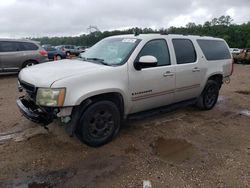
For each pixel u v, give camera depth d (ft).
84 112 11.84
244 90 28.99
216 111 19.75
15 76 36.83
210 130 15.57
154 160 11.67
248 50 83.82
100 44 16.15
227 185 9.91
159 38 15.08
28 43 36.35
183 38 16.83
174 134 14.71
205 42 18.66
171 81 15.33
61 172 10.55
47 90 10.82
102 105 12.35
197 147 13.15
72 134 11.91
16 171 10.54
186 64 16.33
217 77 19.85
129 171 10.70
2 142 13.08
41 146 12.70
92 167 10.97
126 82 12.96
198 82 17.56
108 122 12.90
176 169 10.93
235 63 80.53
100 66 12.59
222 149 13.01
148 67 13.56
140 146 13.03
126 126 15.64
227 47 20.93
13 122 15.98
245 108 21.01
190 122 16.84
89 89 11.51
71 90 11.05
